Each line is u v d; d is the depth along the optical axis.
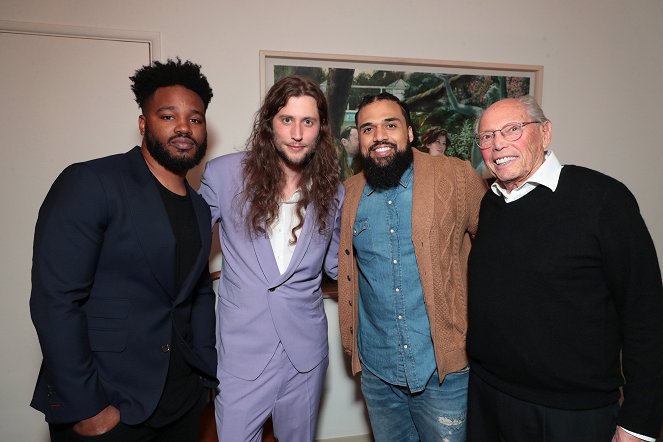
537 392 1.08
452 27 1.99
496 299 1.13
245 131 1.84
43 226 0.98
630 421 1.00
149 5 1.74
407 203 1.37
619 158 2.20
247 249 1.31
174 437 1.22
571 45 2.10
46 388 1.01
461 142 2.01
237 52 1.81
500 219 1.18
